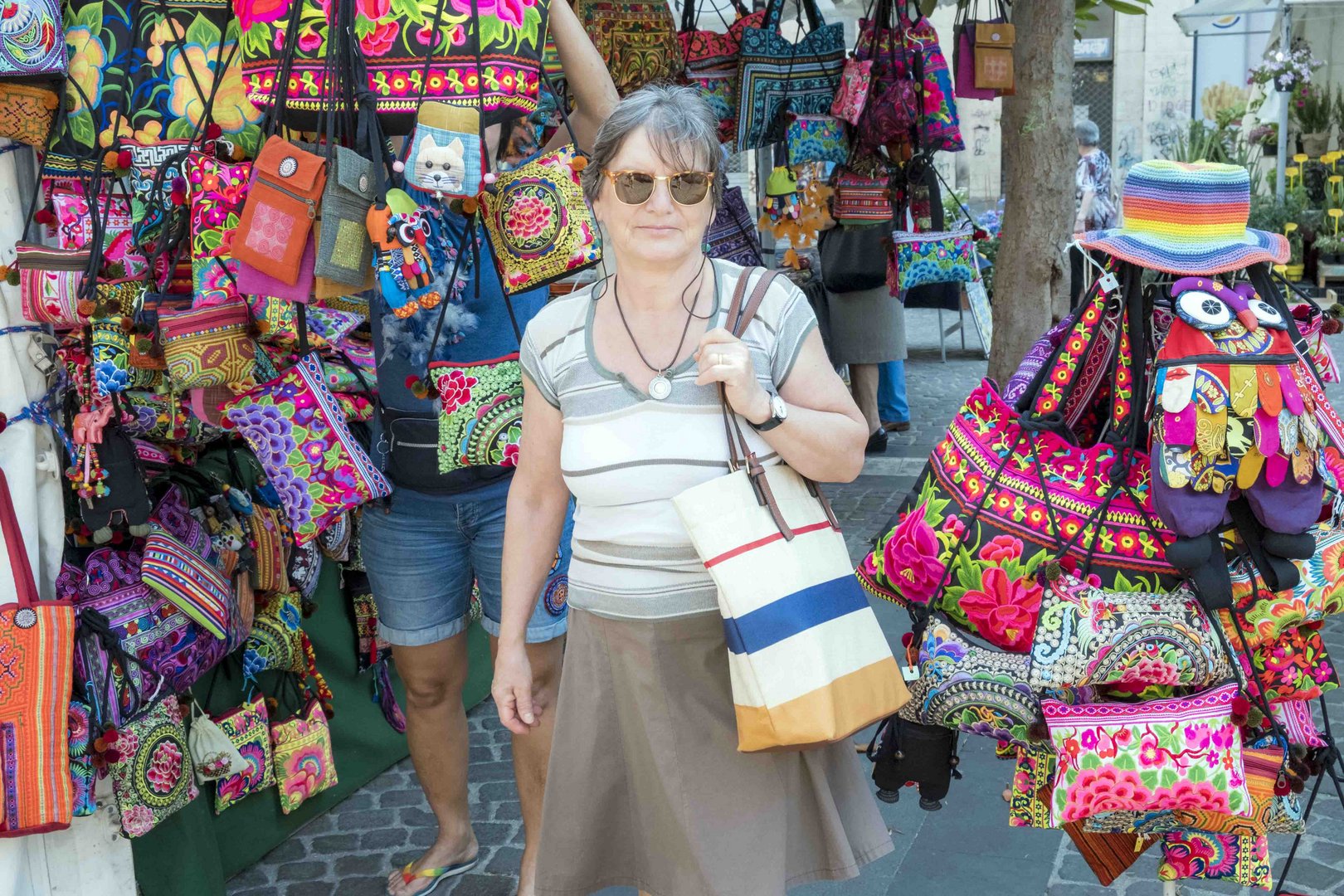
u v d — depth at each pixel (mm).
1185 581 2189
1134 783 2113
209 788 3211
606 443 2041
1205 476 2045
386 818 3666
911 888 3088
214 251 2561
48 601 2467
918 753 2428
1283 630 2201
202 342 2604
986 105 17703
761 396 1915
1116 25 18016
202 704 3201
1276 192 13625
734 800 2059
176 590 2729
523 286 2621
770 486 1979
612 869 2230
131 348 2574
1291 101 13828
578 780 2182
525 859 3080
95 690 2602
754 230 6023
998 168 17891
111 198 2646
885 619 4941
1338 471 2211
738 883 2029
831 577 1987
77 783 2559
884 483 6980
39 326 2596
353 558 3742
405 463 2912
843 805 2188
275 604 3332
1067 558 2215
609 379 2043
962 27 5785
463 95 2359
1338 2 12641
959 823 3396
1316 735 2344
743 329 2020
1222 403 2018
